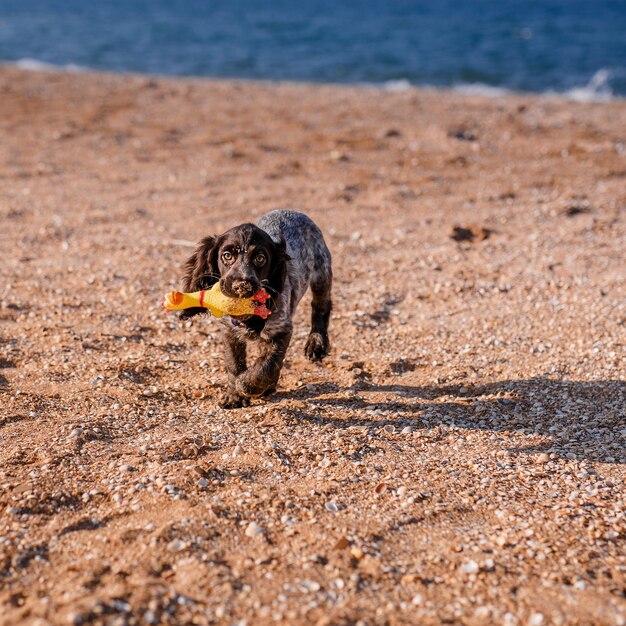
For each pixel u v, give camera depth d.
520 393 2.19
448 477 1.86
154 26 14.92
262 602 1.55
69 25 15.22
